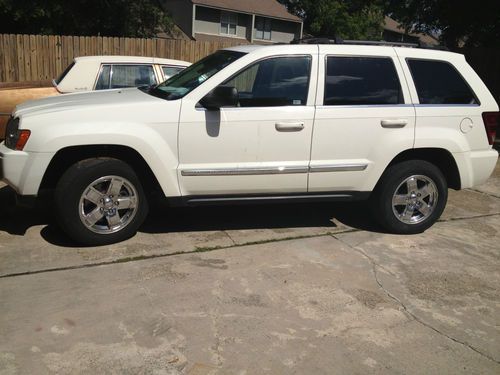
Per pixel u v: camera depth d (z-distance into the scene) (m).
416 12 15.75
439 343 3.59
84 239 4.77
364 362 3.34
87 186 4.65
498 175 8.70
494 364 3.38
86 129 4.54
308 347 3.46
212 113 4.81
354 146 5.20
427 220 5.65
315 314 3.89
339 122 5.11
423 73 5.45
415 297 4.24
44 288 4.05
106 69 7.79
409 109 5.31
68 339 3.41
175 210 6.08
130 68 7.93
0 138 7.07
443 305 4.13
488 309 4.10
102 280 4.23
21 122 4.54
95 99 4.94
